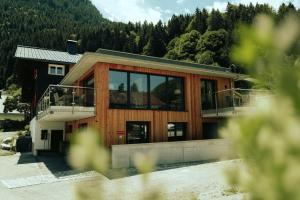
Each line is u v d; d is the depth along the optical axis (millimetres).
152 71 18078
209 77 20453
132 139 17078
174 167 13953
